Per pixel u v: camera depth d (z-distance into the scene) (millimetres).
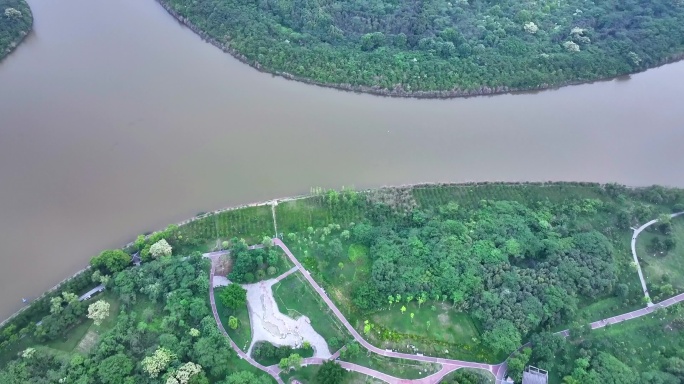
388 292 169125
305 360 155750
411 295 168125
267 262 176125
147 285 165250
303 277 175750
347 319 165375
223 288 170625
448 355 158250
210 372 148875
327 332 162375
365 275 176500
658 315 170250
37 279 174875
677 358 157125
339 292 172500
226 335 159375
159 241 175500
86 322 160500
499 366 156375
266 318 164750
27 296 170375
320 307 168000
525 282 171500
